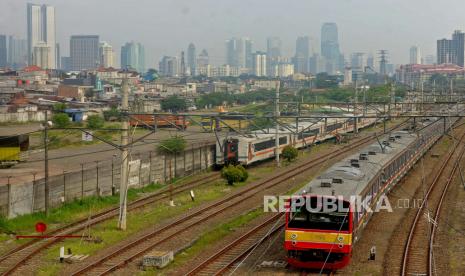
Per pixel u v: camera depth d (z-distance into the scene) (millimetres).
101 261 22203
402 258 22453
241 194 39406
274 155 59781
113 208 34906
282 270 21031
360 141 73812
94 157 57312
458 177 45969
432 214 31203
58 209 33688
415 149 46344
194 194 39656
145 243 25438
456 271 20812
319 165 54344
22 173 46938
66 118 77688
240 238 25531
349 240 20438
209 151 54719
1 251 24594
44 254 23922
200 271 20938
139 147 62969
